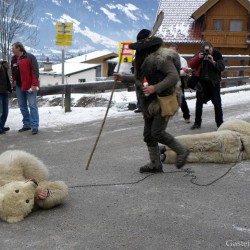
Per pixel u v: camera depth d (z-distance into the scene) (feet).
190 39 100.27
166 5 108.58
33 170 15.67
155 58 16.49
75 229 13.29
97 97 43.09
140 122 31.30
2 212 13.76
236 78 51.34
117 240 12.54
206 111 35.40
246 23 98.63
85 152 23.12
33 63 28.19
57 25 37.58
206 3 97.86
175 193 16.20
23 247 12.20
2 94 28.76
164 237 12.70
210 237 12.65
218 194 16.06
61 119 33.06
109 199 15.74
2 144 25.99
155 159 18.58
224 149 19.89
